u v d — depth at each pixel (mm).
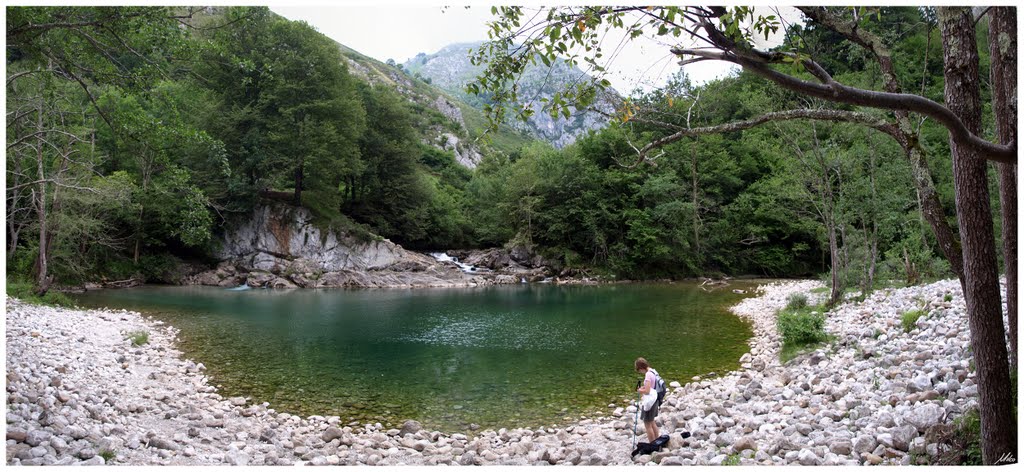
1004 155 4621
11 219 26797
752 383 11070
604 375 13547
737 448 7613
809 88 4250
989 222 5617
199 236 13156
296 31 42719
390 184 52469
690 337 18312
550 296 32594
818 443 7535
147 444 7953
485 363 14922
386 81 147000
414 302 29391
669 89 5633
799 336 14195
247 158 40344
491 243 55844
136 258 38969
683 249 47000
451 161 89438
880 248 25375
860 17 5602
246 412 10414
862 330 14188
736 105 36594
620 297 31625
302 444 8758
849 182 20891
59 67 11164
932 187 5914
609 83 4988
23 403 8469
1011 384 6227
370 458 7996
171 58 11141
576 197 48500
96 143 36219
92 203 28719
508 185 51750
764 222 48188
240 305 27500
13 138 19984
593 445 8609
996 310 5609
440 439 9156
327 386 12633
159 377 12555
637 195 47938
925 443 6816
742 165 50875
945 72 5723
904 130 5980
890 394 9094
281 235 42562
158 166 36781
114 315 21688
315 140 41938
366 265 42875
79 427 7965
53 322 17656
